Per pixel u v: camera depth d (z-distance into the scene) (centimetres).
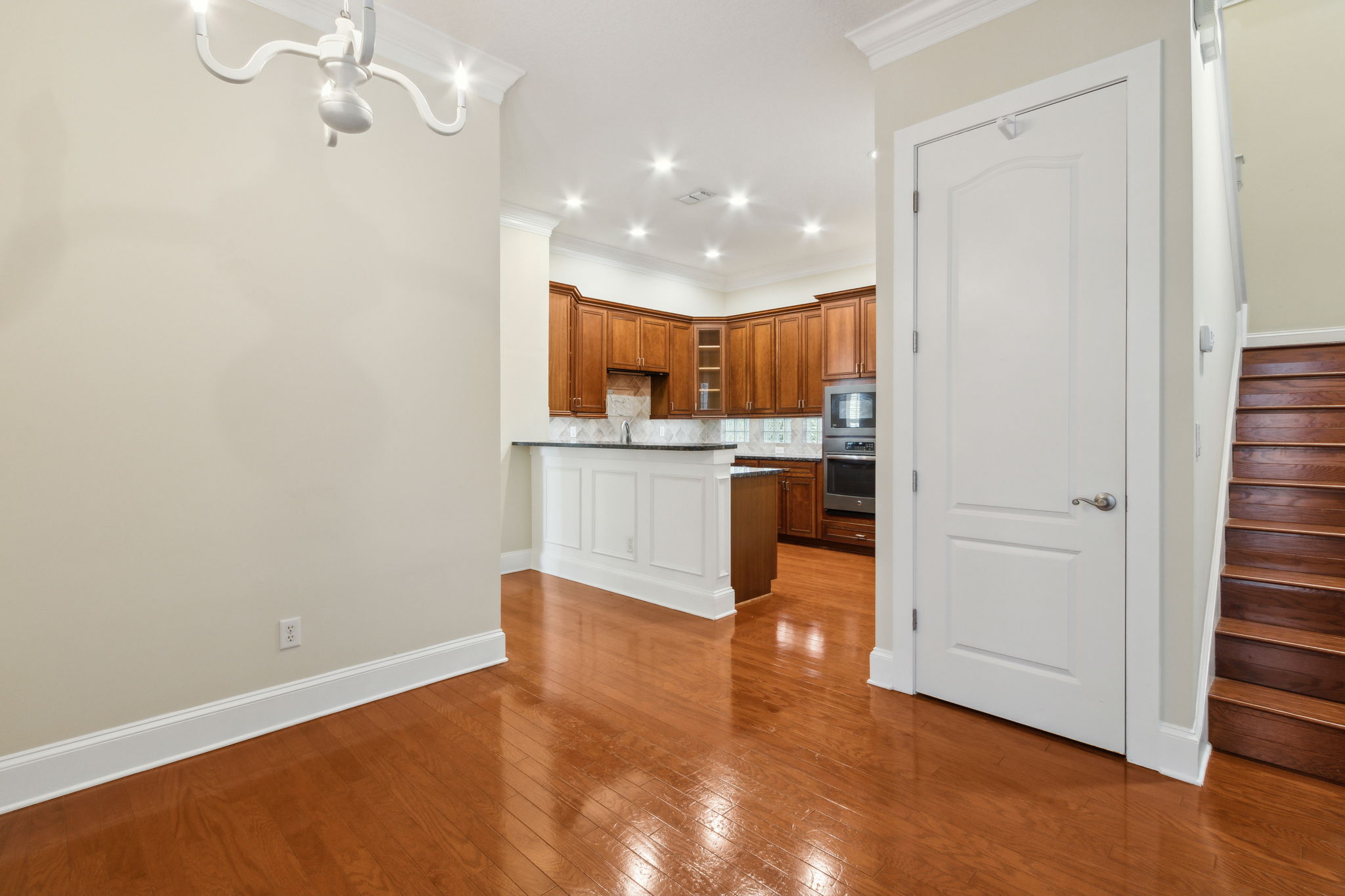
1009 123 226
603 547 445
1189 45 196
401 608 269
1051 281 224
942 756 215
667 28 269
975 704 248
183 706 215
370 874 159
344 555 252
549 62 293
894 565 268
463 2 250
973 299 244
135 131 203
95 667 198
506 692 269
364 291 255
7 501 183
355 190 252
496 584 303
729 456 380
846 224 525
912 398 261
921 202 258
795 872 159
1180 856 163
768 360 654
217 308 219
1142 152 204
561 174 422
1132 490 207
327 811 185
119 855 165
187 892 152
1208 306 230
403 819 181
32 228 186
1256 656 221
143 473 206
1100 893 151
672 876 158
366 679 259
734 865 162
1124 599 210
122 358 201
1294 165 396
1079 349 218
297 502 239
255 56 133
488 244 295
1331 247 386
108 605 200
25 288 185
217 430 220
